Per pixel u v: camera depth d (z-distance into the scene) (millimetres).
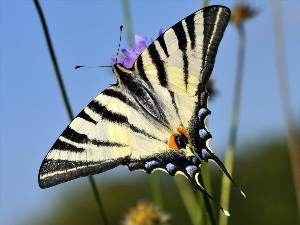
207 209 727
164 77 713
